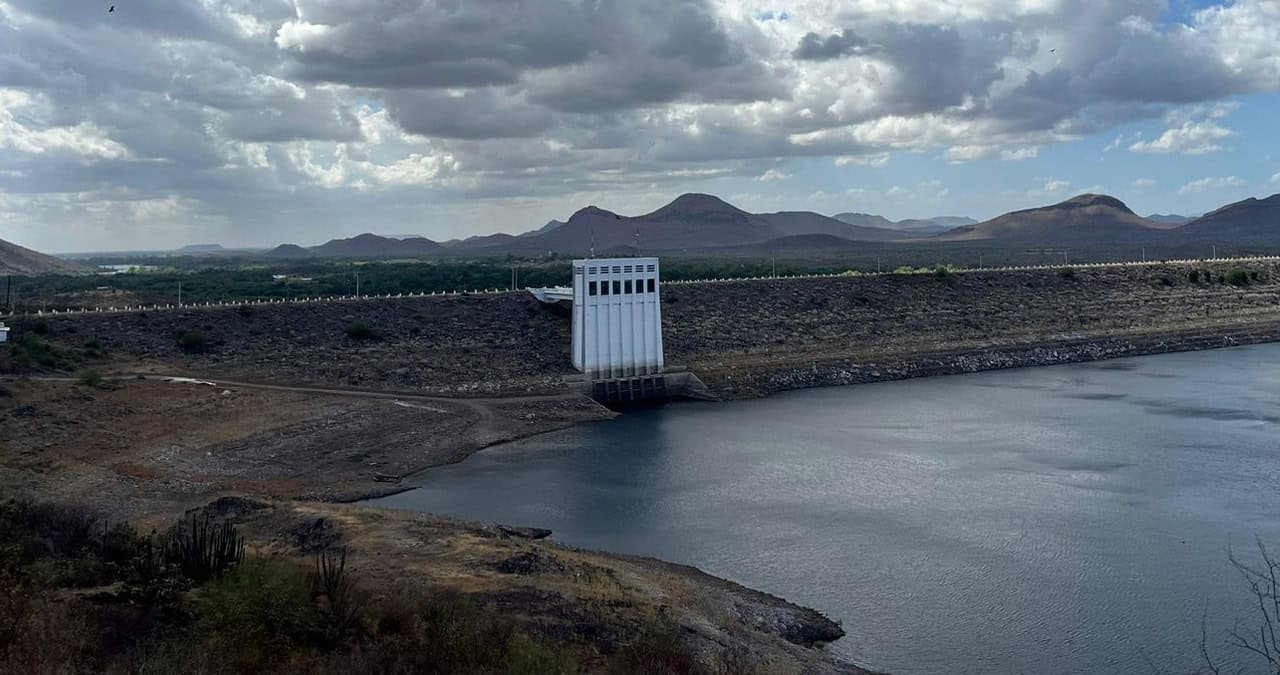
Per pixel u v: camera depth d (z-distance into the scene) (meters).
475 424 90.69
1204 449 77.38
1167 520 59.16
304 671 27.84
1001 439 83.50
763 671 35.56
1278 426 85.62
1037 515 60.78
